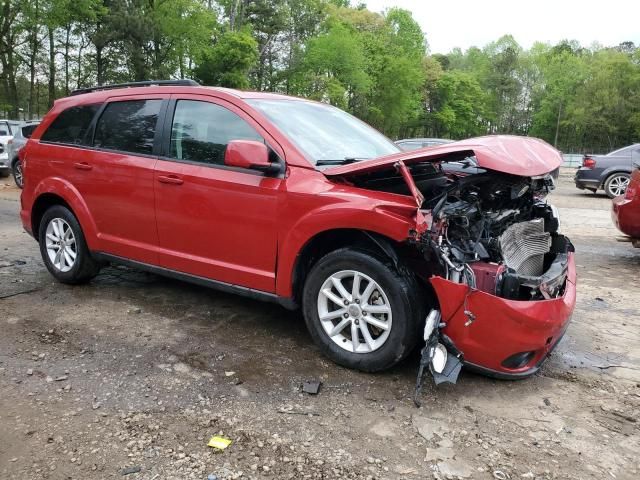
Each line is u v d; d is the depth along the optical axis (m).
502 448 2.70
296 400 3.09
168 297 4.82
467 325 3.00
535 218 4.07
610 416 3.04
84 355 3.62
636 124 60.12
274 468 2.49
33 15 30.95
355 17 62.31
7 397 3.06
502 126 88.19
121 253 4.50
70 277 4.94
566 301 3.29
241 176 3.72
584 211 11.35
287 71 52.72
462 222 3.22
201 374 3.38
